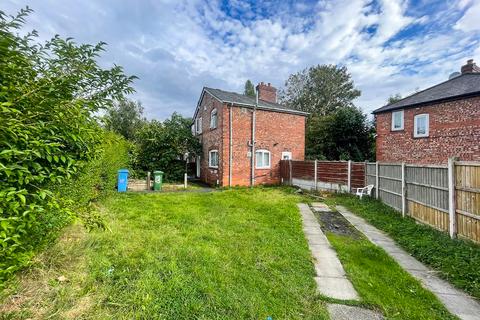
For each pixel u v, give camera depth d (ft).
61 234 12.36
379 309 8.65
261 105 49.01
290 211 24.39
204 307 8.21
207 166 50.93
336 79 101.55
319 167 40.40
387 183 25.75
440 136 37.63
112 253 11.89
